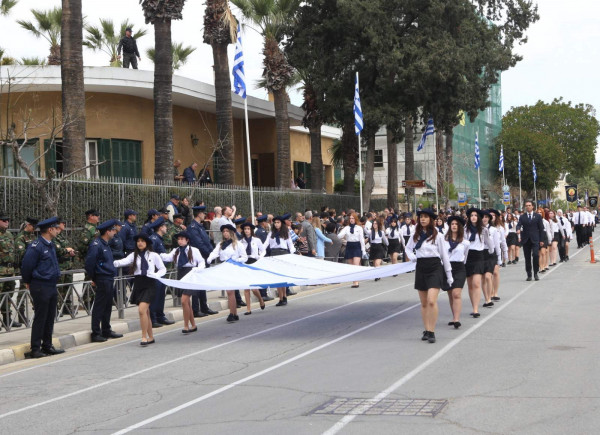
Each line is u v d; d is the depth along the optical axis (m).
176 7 23.70
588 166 91.31
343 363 9.80
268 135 39.03
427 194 63.56
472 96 35.03
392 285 21.72
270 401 7.75
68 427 7.16
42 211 18.64
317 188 38.44
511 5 40.09
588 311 14.16
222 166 28.34
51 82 26.09
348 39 34.81
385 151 71.19
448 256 11.91
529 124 91.06
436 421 6.61
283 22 35.03
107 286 13.23
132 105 29.89
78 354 11.98
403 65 33.81
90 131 28.72
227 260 14.93
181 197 23.64
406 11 34.38
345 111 34.91
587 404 7.06
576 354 9.75
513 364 9.22
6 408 8.19
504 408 7.01
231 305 15.16
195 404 7.83
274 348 11.45
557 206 105.75
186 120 33.72
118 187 21.05
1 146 22.12
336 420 6.79
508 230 28.34
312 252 20.94
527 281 20.83
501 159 56.44
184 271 14.47
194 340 12.83
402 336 11.97
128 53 30.39
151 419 7.27
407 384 8.27
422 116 36.84
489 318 13.71
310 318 15.00
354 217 21.58
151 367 10.35
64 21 20.28
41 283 11.69
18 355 11.73
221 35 27.83
